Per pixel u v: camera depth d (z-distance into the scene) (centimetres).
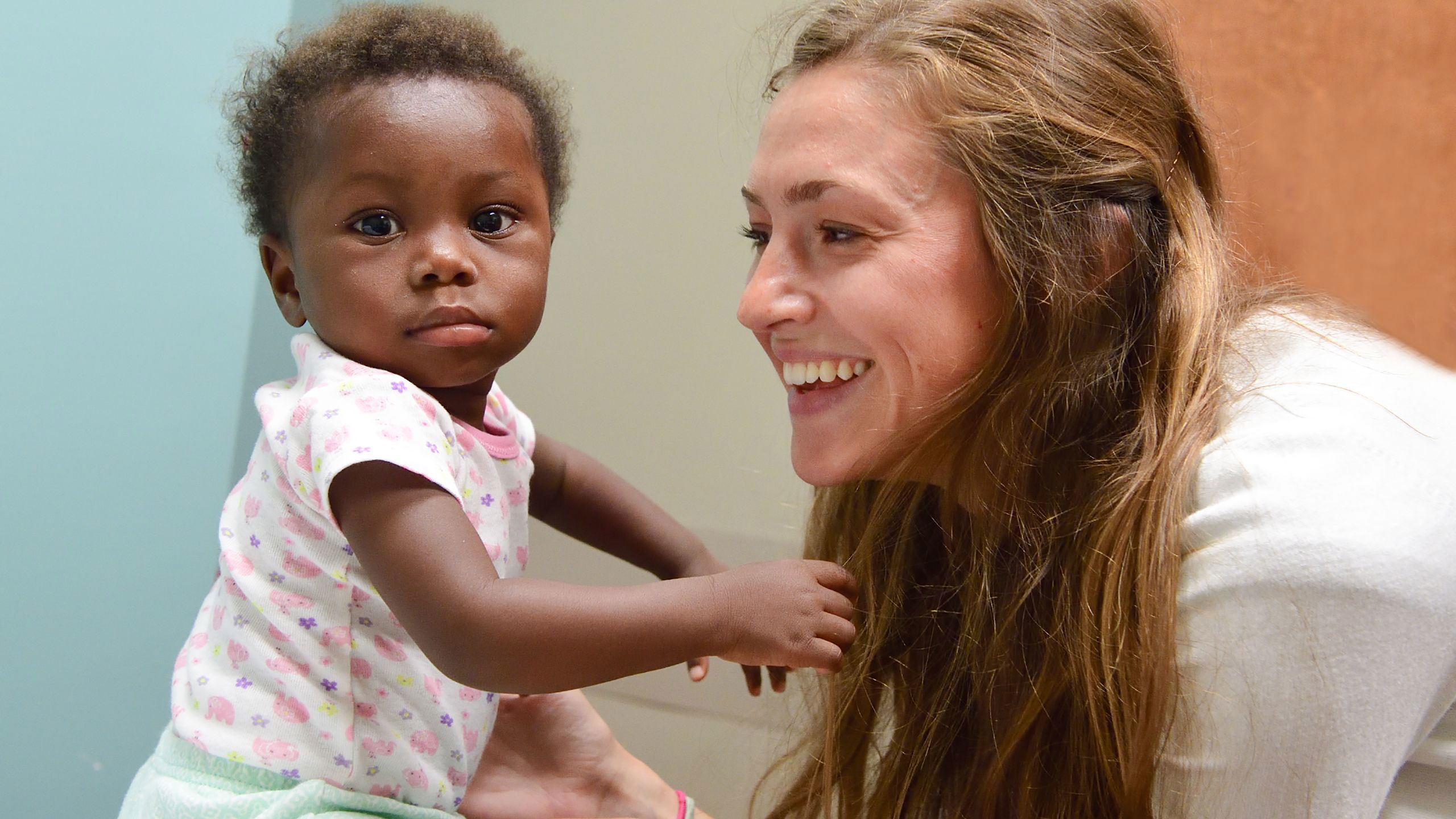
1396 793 74
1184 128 91
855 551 107
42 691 122
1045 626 86
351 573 84
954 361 82
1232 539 71
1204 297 83
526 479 98
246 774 83
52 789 122
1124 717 76
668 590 77
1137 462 81
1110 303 83
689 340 149
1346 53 114
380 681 85
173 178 127
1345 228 115
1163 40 91
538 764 107
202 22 128
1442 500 68
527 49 156
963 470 88
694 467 149
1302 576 67
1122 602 77
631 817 107
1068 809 82
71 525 123
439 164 85
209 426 133
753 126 146
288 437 84
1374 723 67
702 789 145
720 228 148
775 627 77
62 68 119
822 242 84
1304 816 69
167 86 126
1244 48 117
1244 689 69
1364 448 71
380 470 78
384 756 85
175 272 129
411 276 85
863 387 85
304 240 87
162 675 130
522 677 74
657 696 148
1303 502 69
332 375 85
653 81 150
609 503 110
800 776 111
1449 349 112
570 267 154
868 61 84
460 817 91
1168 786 73
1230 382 81
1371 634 66
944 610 99
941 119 81
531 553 152
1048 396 82
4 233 117
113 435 125
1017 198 80
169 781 84
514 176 89
